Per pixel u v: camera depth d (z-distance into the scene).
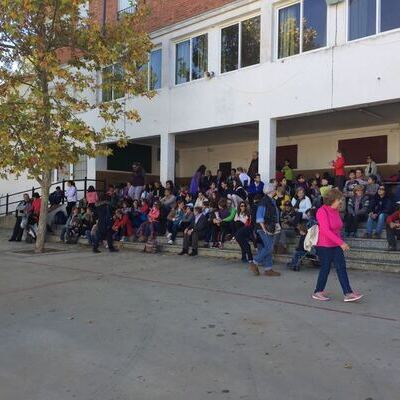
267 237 9.63
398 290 8.08
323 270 7.54
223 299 7.86
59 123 13.25
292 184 15.56
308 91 13.68
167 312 7.18
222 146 22.44
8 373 5.03
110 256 13.10
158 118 17.98
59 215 18.36
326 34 13.47
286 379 4.63
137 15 14.34
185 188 16.25
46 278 10.10
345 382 4.52
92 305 7.74
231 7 15.60
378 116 15.61
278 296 7.93
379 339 5.67
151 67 18.45
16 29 12.58
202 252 12.85
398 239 10.48
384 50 12.22
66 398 4.39
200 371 4.91
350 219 11.50
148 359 5.30
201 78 16.69
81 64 14.22
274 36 14.65
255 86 14.96
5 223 22.72
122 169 22.05
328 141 18.84
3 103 12.77
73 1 12.52
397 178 15.14
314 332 6.00
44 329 6.53
